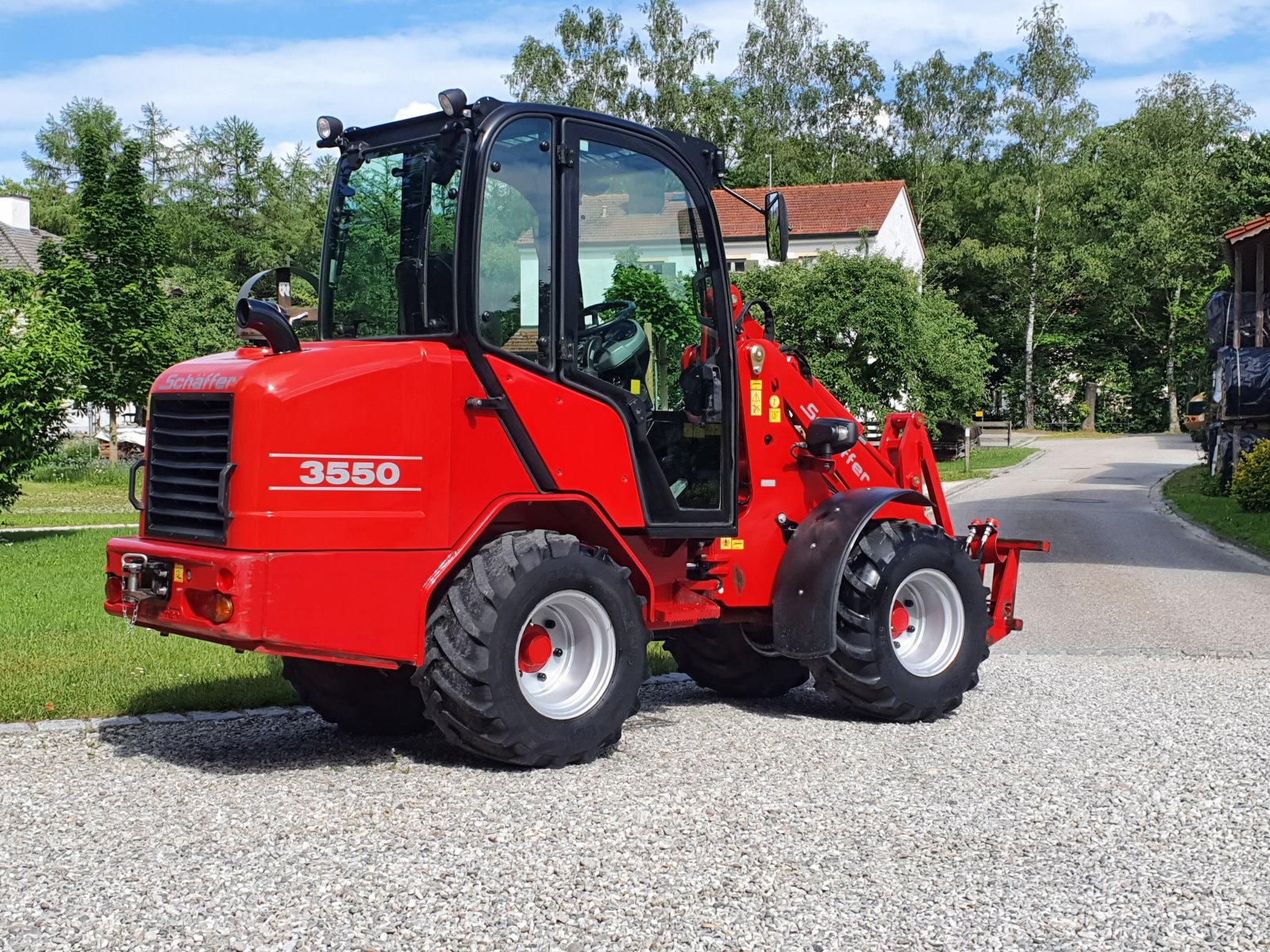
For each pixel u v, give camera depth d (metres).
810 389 7.21
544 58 57.41
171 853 4.41
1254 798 5.26
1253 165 36.56
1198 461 38.84
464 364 5.55
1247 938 3.78
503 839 4.59
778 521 6.98
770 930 3.77
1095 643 9.69
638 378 6.23
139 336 30.77
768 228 6.59
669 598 6.51
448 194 5.63
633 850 4.46
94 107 81.19
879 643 6.58
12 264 47.16
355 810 4.95
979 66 62.62
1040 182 58.47
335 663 6.13
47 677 7.54
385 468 5.31
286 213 77.81
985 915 3.92
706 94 59.25
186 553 5.25
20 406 15.34
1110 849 4.57
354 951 3.57
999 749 6.12
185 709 6.99
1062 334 64.56
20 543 16.06
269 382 5.10
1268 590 12.95
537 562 5.52
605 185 6.09
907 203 58.28
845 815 4.94
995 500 25.66
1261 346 26.16
